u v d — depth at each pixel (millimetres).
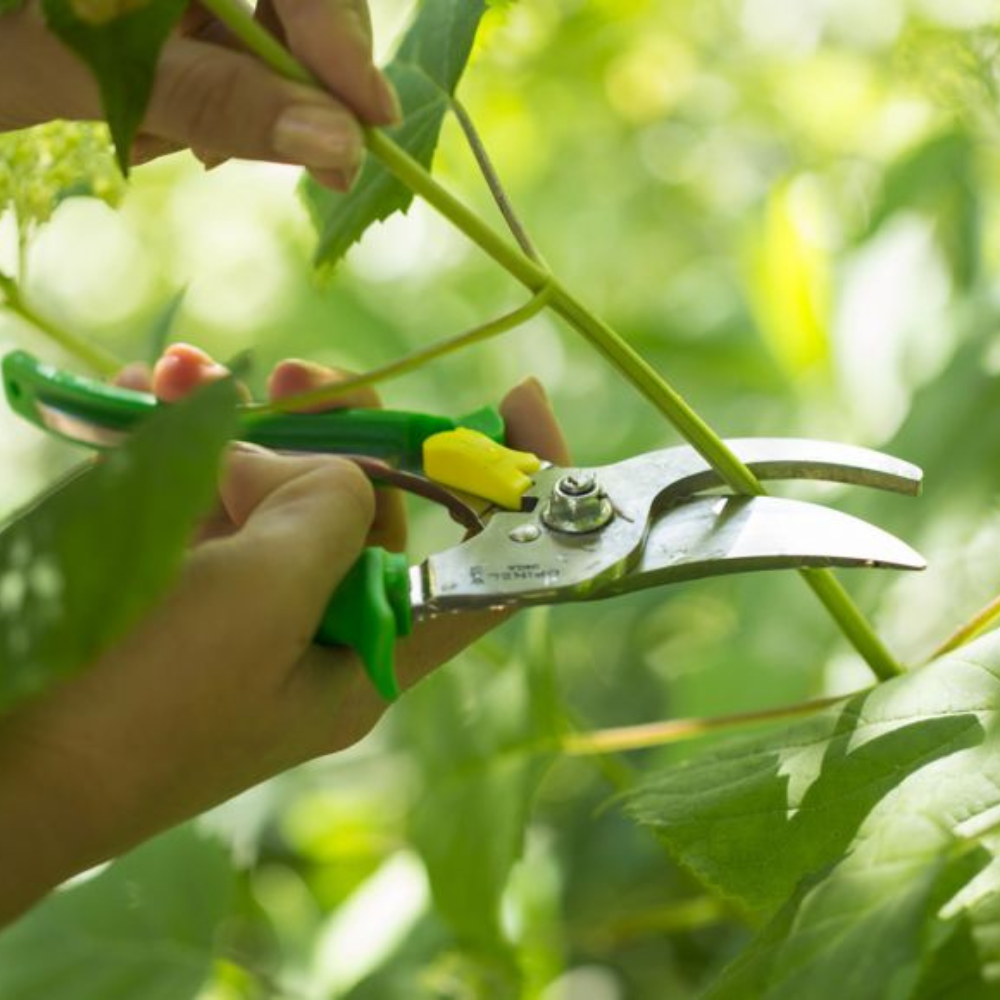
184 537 519
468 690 1292
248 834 1647
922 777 719
